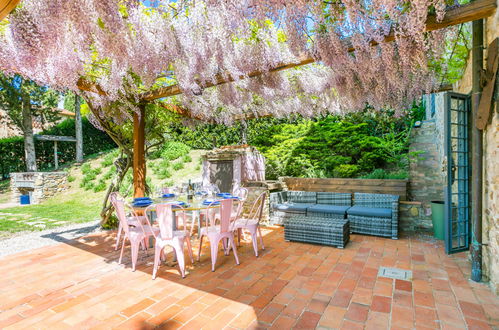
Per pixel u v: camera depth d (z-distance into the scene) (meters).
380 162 7.02
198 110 6.08
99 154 15.14
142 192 5.04
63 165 14.36
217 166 6.46
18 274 3.32
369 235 4.84
